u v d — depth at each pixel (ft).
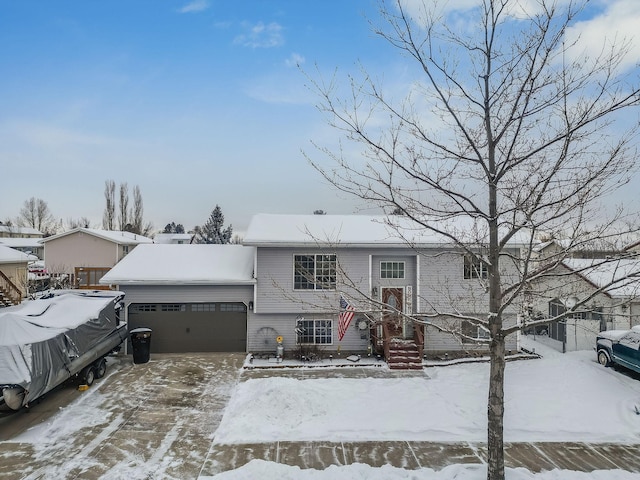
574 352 59.06
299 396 39.45
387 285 59.72
